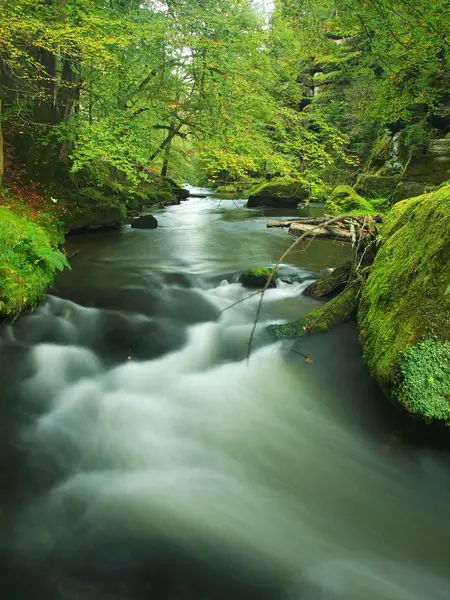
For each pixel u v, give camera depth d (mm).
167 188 22656
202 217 17188
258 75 10461
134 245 11320
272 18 11742
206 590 2408
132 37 8312
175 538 2754
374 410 3963
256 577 2510
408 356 3467
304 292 7207
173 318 6391
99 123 9180
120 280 8109
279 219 16516
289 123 10492
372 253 5598
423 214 4293
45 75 10516
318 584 2477
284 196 19594
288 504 3064
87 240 11555
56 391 4371
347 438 3744
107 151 8117
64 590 2381
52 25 7656
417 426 3479
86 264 9180
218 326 6117
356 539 2791
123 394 4391
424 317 3529
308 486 3230
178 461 3479
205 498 3104
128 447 3617
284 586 2459
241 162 9016
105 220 12523
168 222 15625
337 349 5027
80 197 12078
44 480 3207
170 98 12031
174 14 9547
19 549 2633
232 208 20047
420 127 16750
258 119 10492
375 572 2561
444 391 3264
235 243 11984
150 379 4676
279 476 3328
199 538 2762
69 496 3072
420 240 4117
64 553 2613
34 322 5727
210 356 5199
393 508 3033
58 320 5906
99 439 3699
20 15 7504
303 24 10438
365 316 4895
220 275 8523
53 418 3949
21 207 9070
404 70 11109
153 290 7590
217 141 9797
